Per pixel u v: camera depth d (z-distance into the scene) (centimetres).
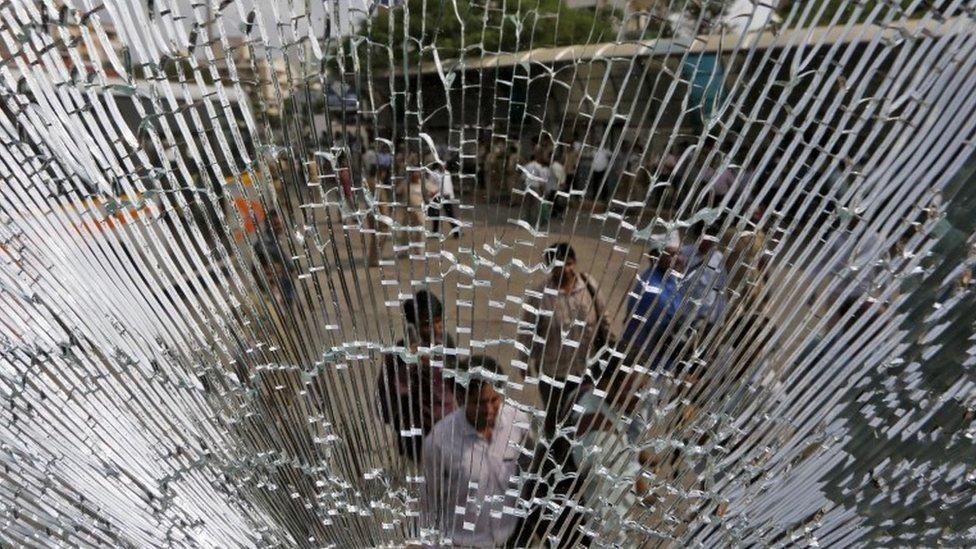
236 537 124
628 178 95
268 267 108
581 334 103
